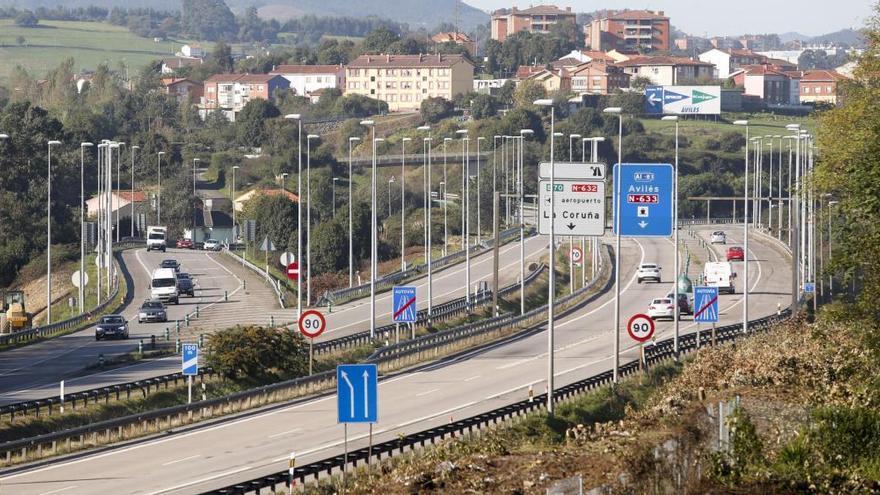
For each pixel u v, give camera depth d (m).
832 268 94.38
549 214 116.56
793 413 84.69
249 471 85.88
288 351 137.12
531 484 66.50
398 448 87.31
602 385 123.06
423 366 148.88
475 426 100.81
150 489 80.06
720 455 72.12
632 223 126.06
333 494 70.75
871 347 93.31
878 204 90.44
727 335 157.88
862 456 75.31
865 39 128.62
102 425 100.00
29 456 94.38
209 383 128.12
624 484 63.91
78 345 171.88
